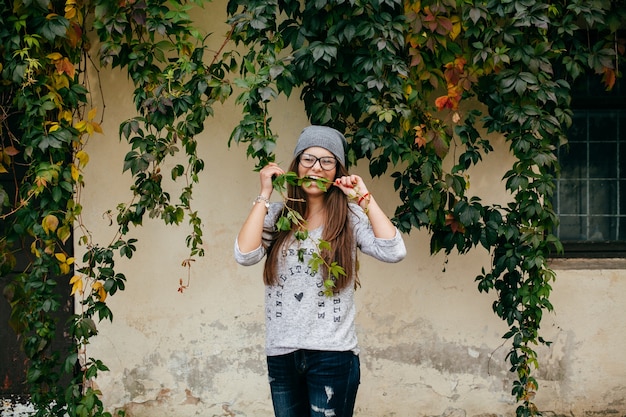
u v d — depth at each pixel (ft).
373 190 13.14
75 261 13.23
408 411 13.48
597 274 13.42
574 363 13.47
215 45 12.90
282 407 8.95
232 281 13.34
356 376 8.93
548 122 11.21
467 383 13.47
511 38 11.06
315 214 9.22
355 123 11.87
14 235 11.24
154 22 10.98
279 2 11.41
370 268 13.37
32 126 10.89
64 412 11.75
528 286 12.02
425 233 13.35
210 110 11.31
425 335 13.42
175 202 13.20
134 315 13.29
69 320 11.40
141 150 11.36
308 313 8.66
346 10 10.91
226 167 13.25
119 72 12.98
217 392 13.42
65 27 10.79
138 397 13.35
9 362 14.05
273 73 10.48
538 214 11.54
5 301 14.02
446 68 11.49
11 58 10.77
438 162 11.55
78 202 12.62
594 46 11.73
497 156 13.24
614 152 14.05
